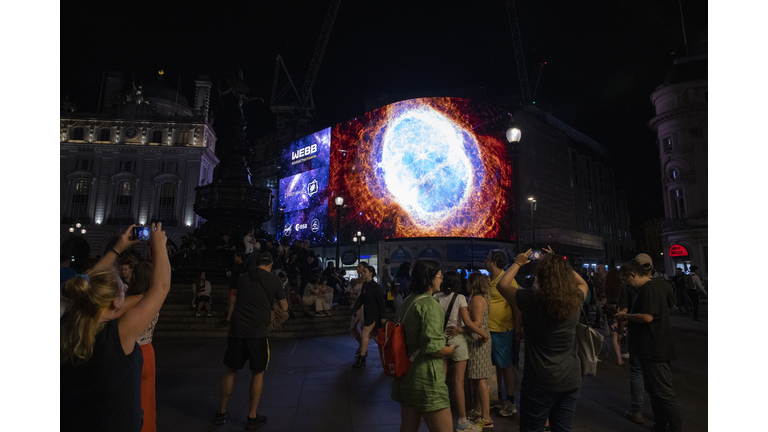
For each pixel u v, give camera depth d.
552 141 55.00
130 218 53.44
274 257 14.61
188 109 65.56
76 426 1.95
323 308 12.00
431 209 42.56
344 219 47.06
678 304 17.59
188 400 5.08
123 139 55.62
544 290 2.88
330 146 51.22
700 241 33.88
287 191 56.25
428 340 2.94
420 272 3.21
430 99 45.19
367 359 7.76
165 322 10.56
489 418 4.39
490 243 43.38
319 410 4.77
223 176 17.97
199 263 15.59
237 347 4.29
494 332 4.85
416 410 3.03
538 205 48.78
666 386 3.96
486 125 45.69
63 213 52.72
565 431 2.97
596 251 56.38
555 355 2.92
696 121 35.41
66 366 1.98
